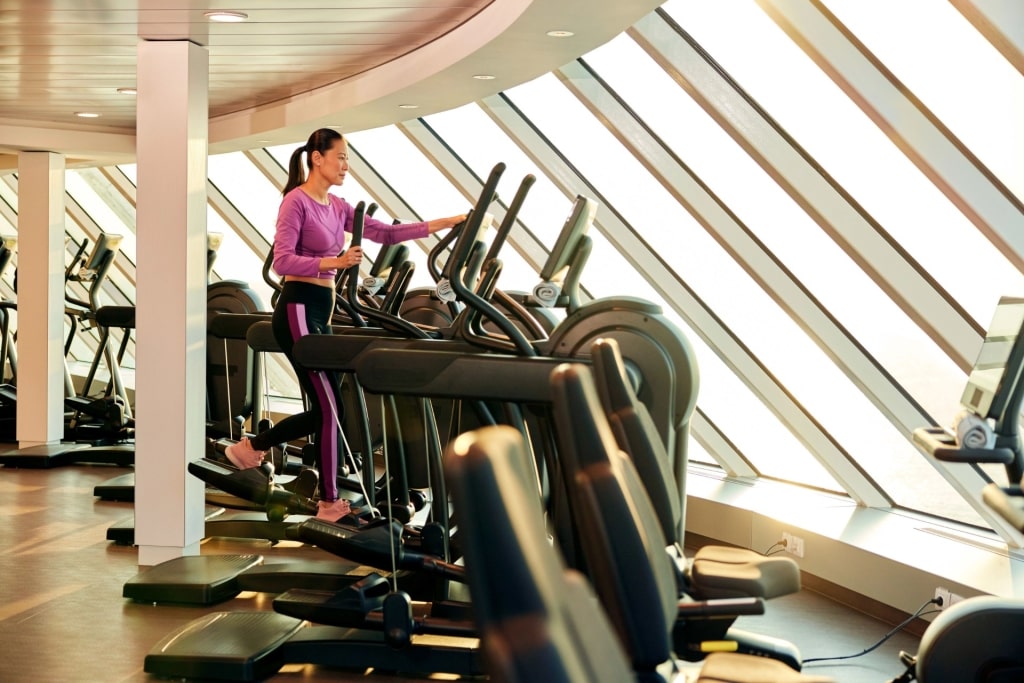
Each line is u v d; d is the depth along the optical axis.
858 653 4.25
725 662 2.48
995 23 3.42
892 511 5.68
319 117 6.92
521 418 4.20
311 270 4.64
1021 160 3.96
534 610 0.94
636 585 1.90
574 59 5.36
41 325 8.95
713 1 4.68
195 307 5.48
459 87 5.90
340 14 4.92
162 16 4.91
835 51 4.10
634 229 6.05
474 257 4.06
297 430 5.29
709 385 6.66
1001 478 4.52
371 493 5.08
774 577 2.79
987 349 3.50
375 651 3.91
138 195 5.40
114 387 9.15
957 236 4.50
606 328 4.09
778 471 6.71
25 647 4.17
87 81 6.69
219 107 7.69
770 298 5.68
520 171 6.79
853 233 4.62
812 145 4.62
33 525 6.43
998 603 2.80
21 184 8.84
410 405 5.75
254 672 3.79
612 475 1.89
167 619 4.55
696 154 5.29
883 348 5.17
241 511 6.81
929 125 4.05
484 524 0.97
